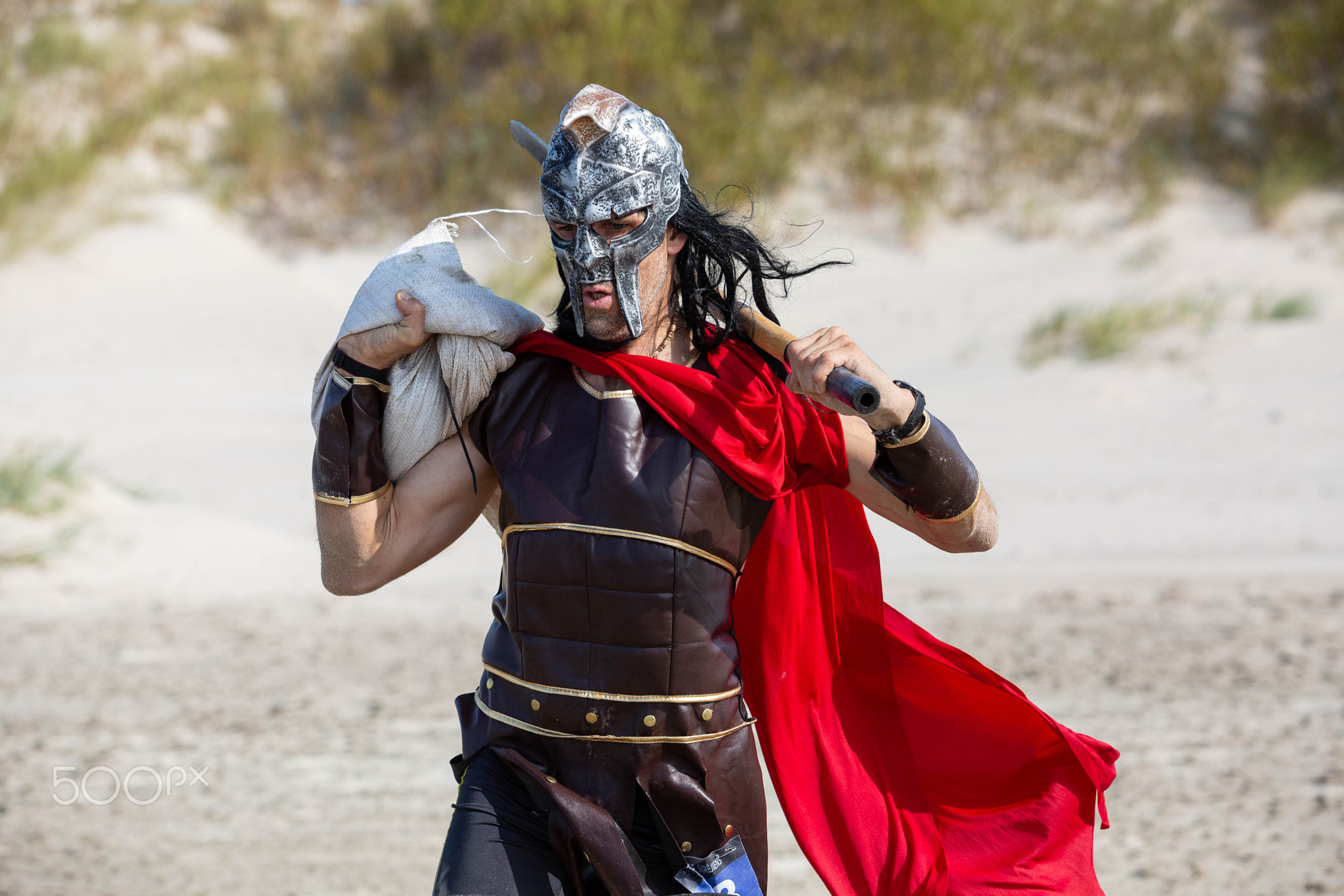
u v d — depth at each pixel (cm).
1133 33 5753
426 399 698
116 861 1297
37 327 4650
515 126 722
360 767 1555
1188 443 3250
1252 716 1661
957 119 5556
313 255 5425
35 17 6344
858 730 790
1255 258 4709
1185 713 1667
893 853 762
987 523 726
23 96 5769
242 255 5262
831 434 710
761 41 5744
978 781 806
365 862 1295
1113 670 1836
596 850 655
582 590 673
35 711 1753
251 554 2641
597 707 675
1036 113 5566
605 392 691
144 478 3247
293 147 5791
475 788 698
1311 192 5066
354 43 6212
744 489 695
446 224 712
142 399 4034
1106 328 4059
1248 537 2581
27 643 2078
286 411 3947
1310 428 3259
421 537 722
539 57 5753
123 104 5950
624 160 670
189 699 1802
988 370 4006
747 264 745
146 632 2133
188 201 5500
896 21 5744
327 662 1967
